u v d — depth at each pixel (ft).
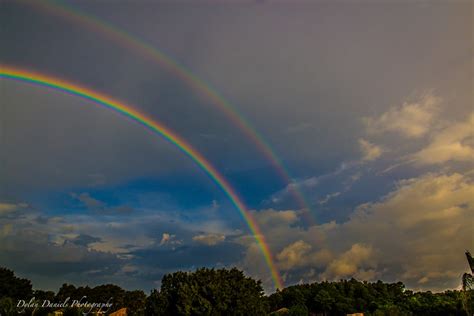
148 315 175.11
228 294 164.96
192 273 178.70
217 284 167.73
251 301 165.68
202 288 165.48
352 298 477.36
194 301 162.50
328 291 490.49
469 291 214.90
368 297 485.56
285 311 456.45
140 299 353.31
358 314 359.25
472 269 198.08
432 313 314.35
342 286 509.35
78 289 428.97
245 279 177.88
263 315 168.55
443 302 312.50
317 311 485.97
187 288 165.07
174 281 176.96
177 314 166.40
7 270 387.96
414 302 342.44
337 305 459.73
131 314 289.74
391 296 470.80
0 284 374.22
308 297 492.95
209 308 158.40
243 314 162.09
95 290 431.43
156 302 172.14
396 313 328.49
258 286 180.75
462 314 286.05
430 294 364.79
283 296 510.17
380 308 359.46
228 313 161.58
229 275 178.29
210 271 179.73
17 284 387.75
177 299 167.84
